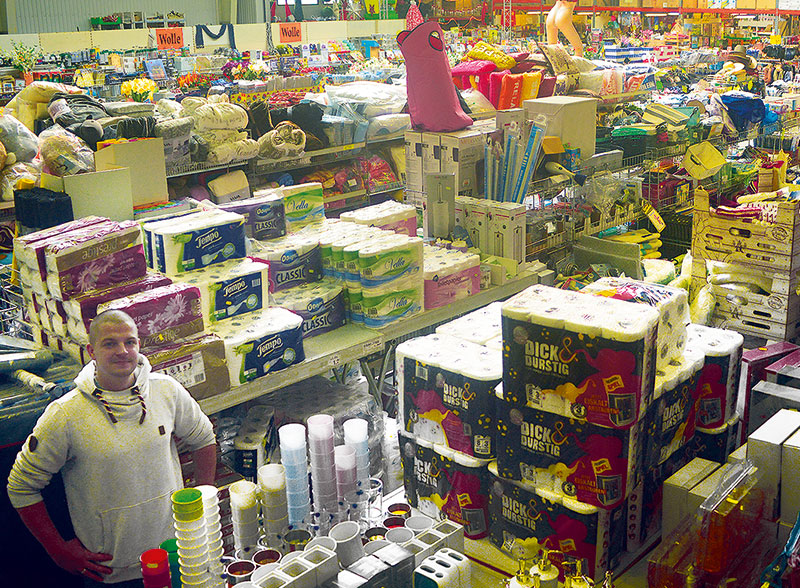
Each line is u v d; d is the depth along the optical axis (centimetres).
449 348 272
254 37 1634
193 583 190
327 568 201
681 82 949
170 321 311
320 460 255
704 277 412
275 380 339
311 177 631
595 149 579
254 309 353
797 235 374
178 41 1431
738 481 239
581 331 217
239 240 362
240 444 320
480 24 1816
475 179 509
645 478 248
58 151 475
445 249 450
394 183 662
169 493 253
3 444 267
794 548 216
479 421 251
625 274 504
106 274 311
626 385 214
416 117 518
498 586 244
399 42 503
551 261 516
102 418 238
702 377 278
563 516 235
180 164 547
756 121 662
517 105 643
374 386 412
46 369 301
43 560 284
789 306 380
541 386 230
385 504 285
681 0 1641
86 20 1939
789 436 251
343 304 394
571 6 893
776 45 1336
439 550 221
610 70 685
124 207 380
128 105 594
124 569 248
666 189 595
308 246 390
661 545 231
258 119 604
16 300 352
